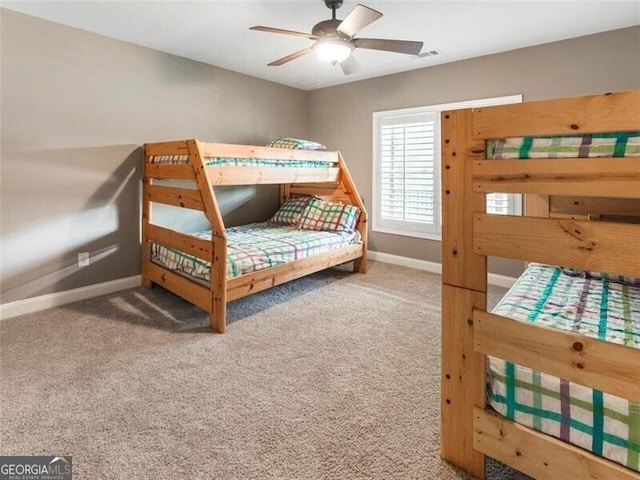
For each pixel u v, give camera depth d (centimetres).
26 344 255
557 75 348
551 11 286
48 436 167
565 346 117
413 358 241
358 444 163
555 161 114
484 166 129
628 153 103
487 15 293
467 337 140
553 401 124
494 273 404
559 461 122
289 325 292
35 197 312
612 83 323
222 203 463
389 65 424
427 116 435
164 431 171
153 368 226
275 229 439
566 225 113
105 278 359
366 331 281
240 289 291
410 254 469
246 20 304
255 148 335
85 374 219
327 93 525
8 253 301
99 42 337
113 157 354
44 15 297
